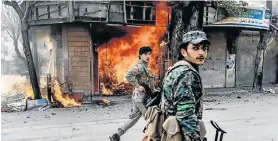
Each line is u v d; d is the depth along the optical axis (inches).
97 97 522.3
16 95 544.1
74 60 522.0
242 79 687.7
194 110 79.7
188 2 489.7
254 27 593.0
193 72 82.0
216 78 657.6
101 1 514.3
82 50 524.1
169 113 88.1
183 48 86.8
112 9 529.3
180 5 491.5
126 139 224.8
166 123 85.6
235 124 283.4
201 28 525.7
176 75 82.3
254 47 692.1
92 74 543.2
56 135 247.3
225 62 663.1
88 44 525.3
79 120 315.3
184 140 85.0
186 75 80.9
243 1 621.0
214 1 545.0
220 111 364.5
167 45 581.0
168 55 584.1
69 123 299.3
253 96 525.7
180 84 80.4
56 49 542.9
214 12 586.6
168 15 580.4
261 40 598.9
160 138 94.0
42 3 519.2
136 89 177.9
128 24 551.2
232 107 398.9
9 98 493.0
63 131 262.4
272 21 687.7
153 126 94.2
